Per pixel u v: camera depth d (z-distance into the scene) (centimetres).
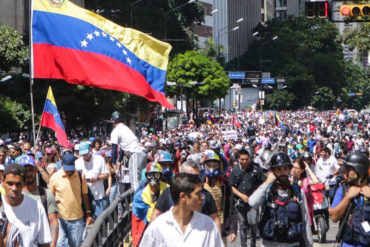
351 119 10912
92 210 1748
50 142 2648
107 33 1878
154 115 8531
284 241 1102
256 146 3572
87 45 1855
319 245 1902
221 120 10419
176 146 2891
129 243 1964
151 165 1298
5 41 4728
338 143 4481
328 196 2355
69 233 1534
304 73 18525
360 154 988
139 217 1331
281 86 18512
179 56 10362
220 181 1419
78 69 1848
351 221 985
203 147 2692
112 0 8256
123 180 2341
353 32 7312
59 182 1527
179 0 10988
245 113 13862
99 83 1864
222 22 19712
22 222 934
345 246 995
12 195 914
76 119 5281
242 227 1656
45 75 1822
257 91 18525
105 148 2622
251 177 1617
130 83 1883
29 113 4734
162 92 1934
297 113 14988
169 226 824
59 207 1533
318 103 19450
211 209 1117
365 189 983
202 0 17750
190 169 1163
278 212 1101
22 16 6044
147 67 1916
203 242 824
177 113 8906
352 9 4059
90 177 1850
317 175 2341
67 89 5050
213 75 10444
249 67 18812
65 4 1858
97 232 1368
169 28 9769
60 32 1836
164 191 1130
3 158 2050
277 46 19150
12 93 4978
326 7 4153
